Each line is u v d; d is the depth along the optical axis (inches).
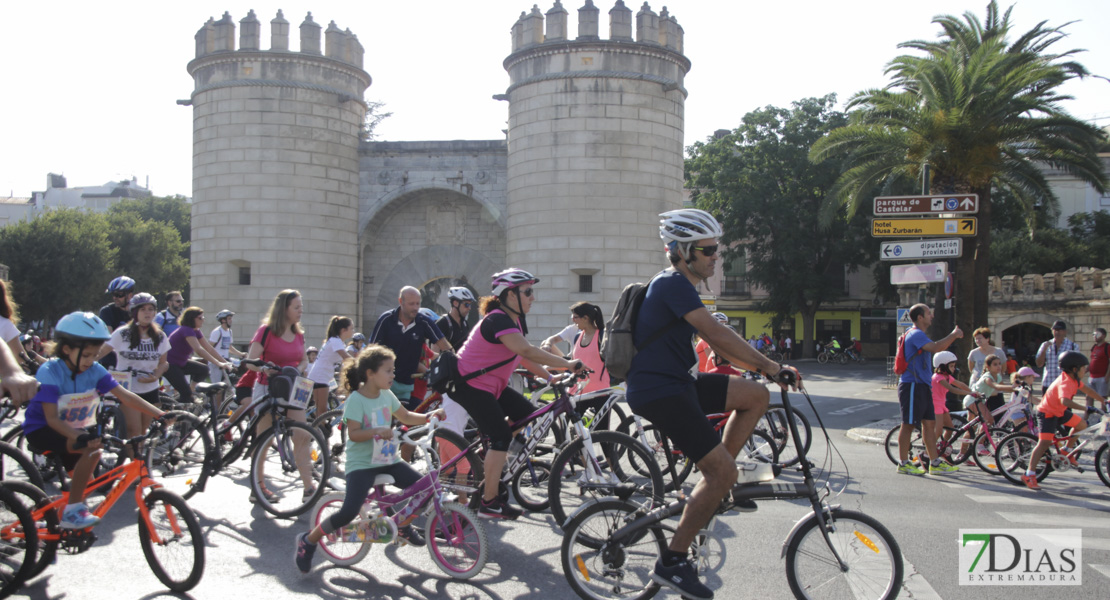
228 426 279.1
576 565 179.2
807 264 1589.6
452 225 939.3
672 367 160.9
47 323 1640.0
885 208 477.7
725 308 1924.2
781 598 188.9
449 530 204.7
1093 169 666.2
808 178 1540.4
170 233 1925.4
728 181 1593.3
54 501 198.7
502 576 205.6
